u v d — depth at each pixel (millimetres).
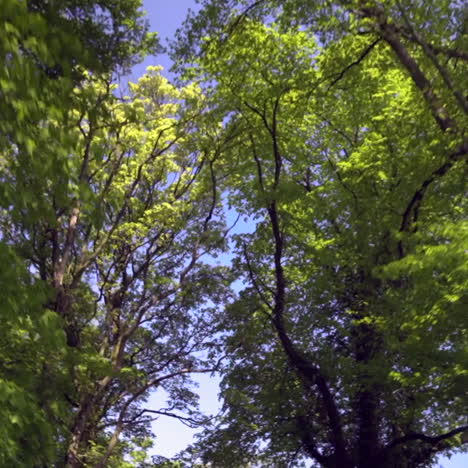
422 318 11109
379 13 11594
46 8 7336
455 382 12766
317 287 17688
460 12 11516
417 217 14867
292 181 17984
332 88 16062
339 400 18422
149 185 21562
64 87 5938
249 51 15766
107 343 21297
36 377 10633
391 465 16938
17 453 6488
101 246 18281
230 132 18484
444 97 11250
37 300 6535
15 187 6113
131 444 21547
